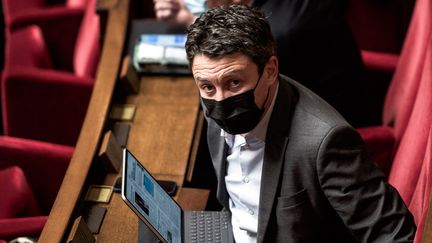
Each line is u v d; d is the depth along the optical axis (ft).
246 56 9.44
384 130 14.55
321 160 10.03
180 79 15.38
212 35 9.39
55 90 17.10
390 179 13.23
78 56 19.33
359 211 10.12
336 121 10.09
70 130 17.57
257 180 10.94
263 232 10.77
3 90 17.21
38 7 21.38
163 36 15.74
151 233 12.00
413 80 13.99
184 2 15.26
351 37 14.64
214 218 12.13
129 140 14.25
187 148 14.02
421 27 14.05
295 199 10.44
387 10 18.17
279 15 13.96
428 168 10.66
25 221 13.46
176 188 13.32
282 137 10.31
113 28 16.47
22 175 15.01
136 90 15.21
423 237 9.48
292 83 10.75
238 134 10.39
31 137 17.62
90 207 12.85
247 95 9.69
